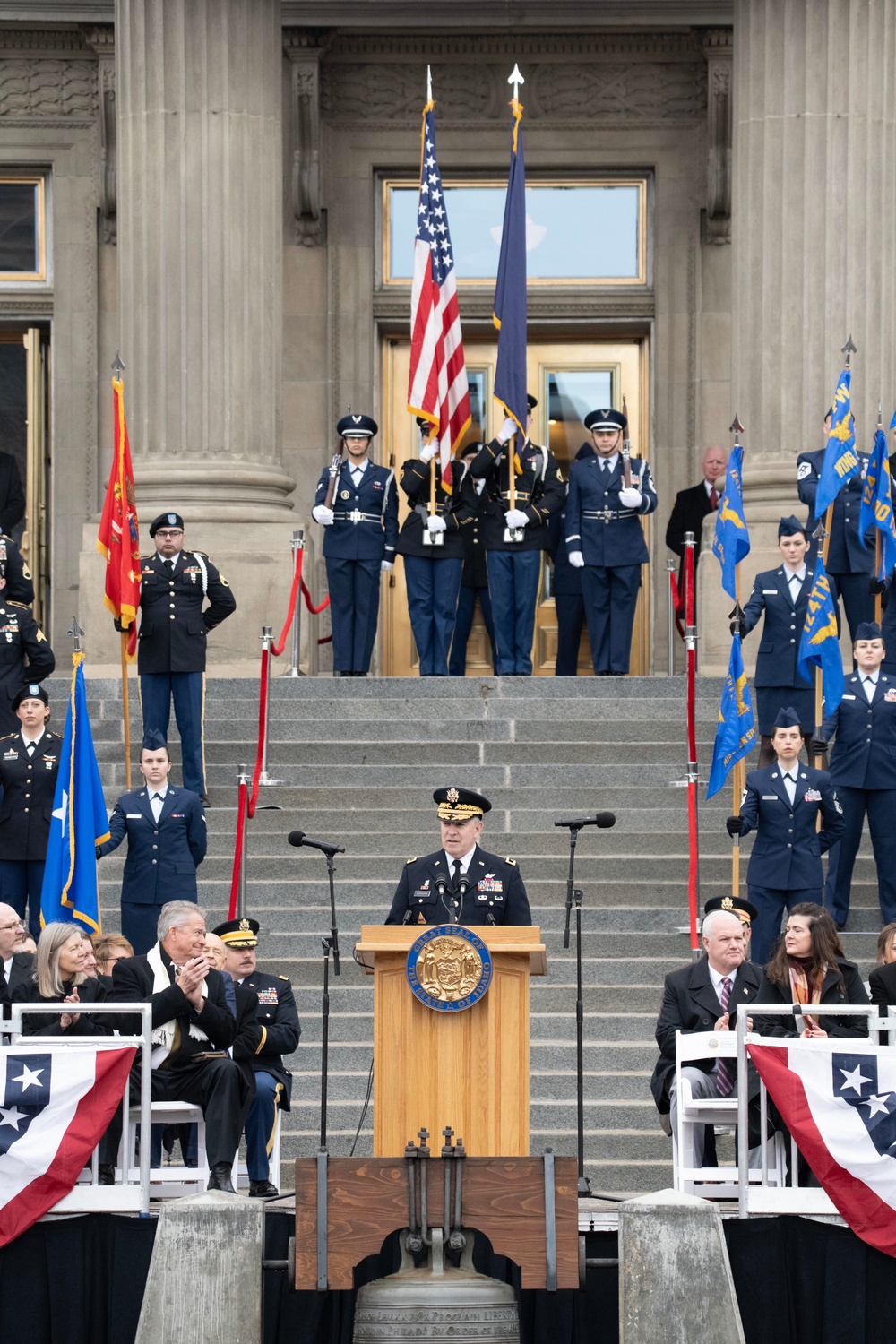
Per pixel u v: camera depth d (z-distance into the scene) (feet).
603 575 171.12
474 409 227.40
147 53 188.55
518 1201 82.94
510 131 221.87
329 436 222.28
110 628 183.32
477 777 148.66
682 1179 93.66
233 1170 98.73
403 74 222.89
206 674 182.50
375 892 133.80
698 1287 81.87
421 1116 84.58
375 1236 83.20
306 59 218.38
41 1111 88.48
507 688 161.07
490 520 171.83
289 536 184.75
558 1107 112.78
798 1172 92.38
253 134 189.57
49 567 227.40
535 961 84.99
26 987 97.45
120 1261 87.56
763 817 122.83
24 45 222.69
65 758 118.21
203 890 135.33
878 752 130.00
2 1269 87.76
